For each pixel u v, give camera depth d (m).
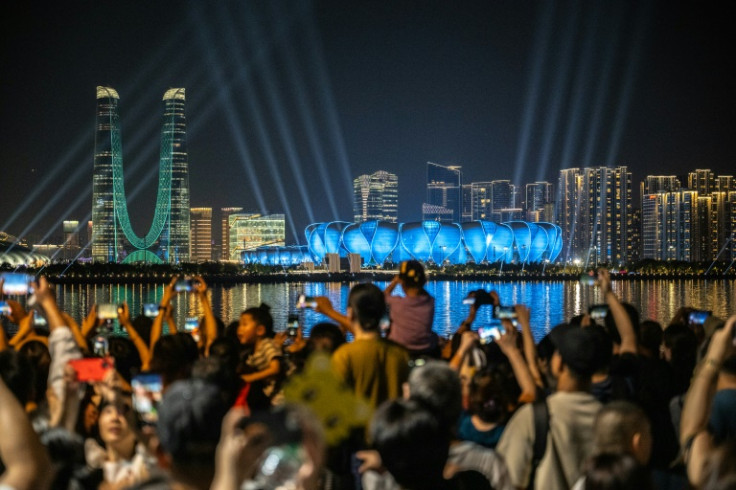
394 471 5.44
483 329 10.77
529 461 7.22
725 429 7.47
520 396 9.22
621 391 9.07
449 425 5.79
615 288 197.38
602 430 6.37
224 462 4.00
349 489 7.48
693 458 6.59
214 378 7.36
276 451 3.95
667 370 9.38
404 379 8.38
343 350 8.38
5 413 4.71
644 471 4.66
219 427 4.45
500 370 8.16
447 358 11.15
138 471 6.71
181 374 8.87
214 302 133.88
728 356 7.52
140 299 143.75
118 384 6.48
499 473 6.60
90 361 6.61
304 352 11.13
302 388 4.91
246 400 9.83
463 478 6.29
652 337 11.45
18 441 4.66
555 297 149.62
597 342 7.46
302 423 4.02
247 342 11.16
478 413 7.99
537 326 80.25
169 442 4.44
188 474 4.45
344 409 4.87
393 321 10.39
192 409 4.44
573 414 7.27
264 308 11.33
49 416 7.24
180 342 8.98
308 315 94.69
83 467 5.70
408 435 5.33
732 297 145.50
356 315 8.53
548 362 10.77
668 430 8.92
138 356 11.16
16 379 7.35
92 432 8.59
